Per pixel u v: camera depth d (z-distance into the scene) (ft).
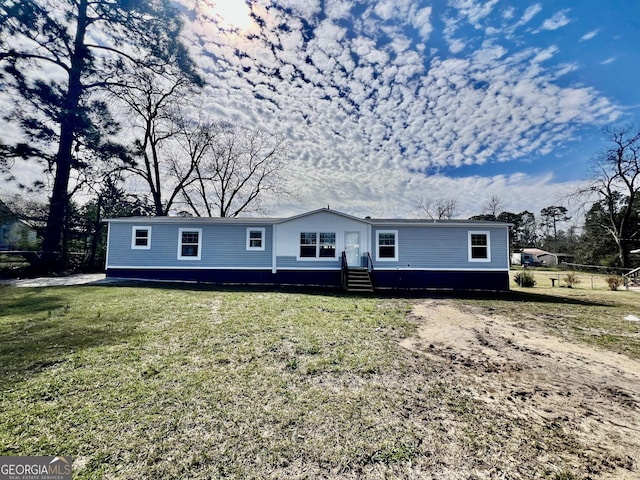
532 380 13.94
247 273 47.32
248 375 13.44
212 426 9.57
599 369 15.42
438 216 137.49
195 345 17.08
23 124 52.90
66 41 57.00
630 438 9.63
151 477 7.39
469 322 24.95
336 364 15.06
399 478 7.62
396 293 41.70
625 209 102.68
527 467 8.15
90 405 10.57
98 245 71.67
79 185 65.41
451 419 10.46
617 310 31.32
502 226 46.16
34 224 59.88
